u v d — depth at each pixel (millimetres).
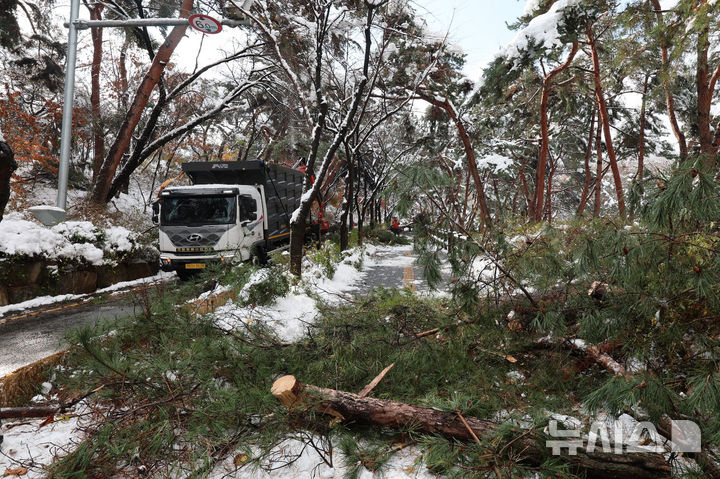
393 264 17281
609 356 3732
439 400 3354
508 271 4180
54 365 4305
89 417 3570
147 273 12789
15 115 18578
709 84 14039
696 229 3166
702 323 3328
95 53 21406
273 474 2893
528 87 20422
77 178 21078
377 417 3246
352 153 18219
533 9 15656
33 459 2990
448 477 2721
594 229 3736
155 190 26859
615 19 13484
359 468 2871
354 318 4949
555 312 3863
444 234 4152
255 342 4535
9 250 8406
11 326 6809
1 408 3457
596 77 16594
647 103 21516
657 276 3371
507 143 19828
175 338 4469
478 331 4293
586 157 27703
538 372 3830
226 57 17266
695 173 2914
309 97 13797
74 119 20328
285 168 16469
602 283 3850
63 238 9703
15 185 16000
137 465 2914
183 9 14758
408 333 4508
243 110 24312
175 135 17734
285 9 12953
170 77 24188
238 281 7504
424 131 22000
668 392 2656
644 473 2562
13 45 18906
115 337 4469
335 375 3863
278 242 15695
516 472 2664
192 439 3018
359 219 23469
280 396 3131
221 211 11750
